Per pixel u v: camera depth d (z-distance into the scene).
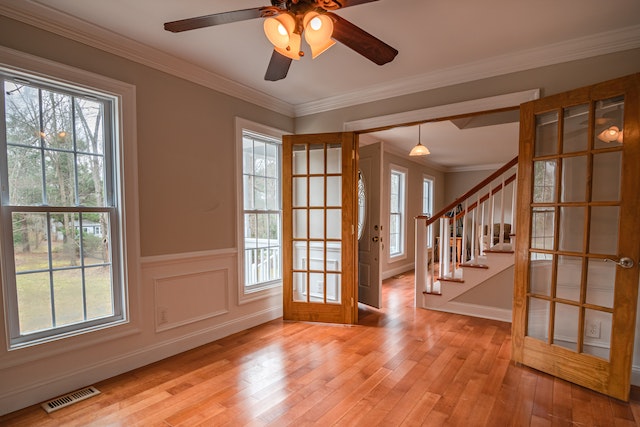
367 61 2.72
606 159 2.17
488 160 7.36
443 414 1.94
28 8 1.93
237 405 2.03
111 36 2.28
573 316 2.32
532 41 2.42
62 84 2.12
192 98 2.85
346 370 2.46
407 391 2.18
